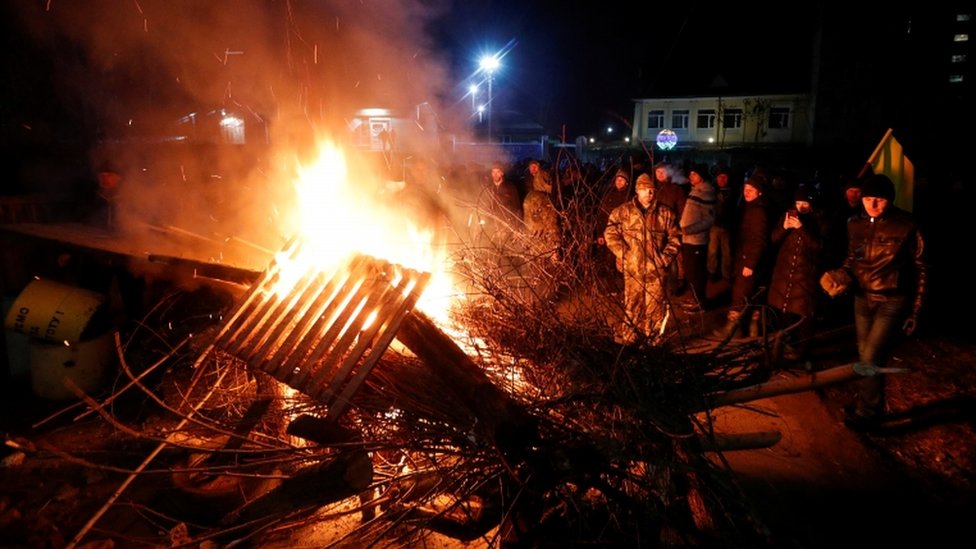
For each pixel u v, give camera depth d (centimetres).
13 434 443
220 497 334
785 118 3438
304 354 309
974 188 1162
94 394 505
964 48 3041
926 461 439
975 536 349
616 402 290
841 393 547
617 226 561
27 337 534
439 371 292
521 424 270
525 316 344
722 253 783
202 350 329
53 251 586
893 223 457
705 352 337
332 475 286
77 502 368
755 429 464
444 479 289
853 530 350
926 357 629
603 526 295
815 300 572
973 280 924
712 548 268
